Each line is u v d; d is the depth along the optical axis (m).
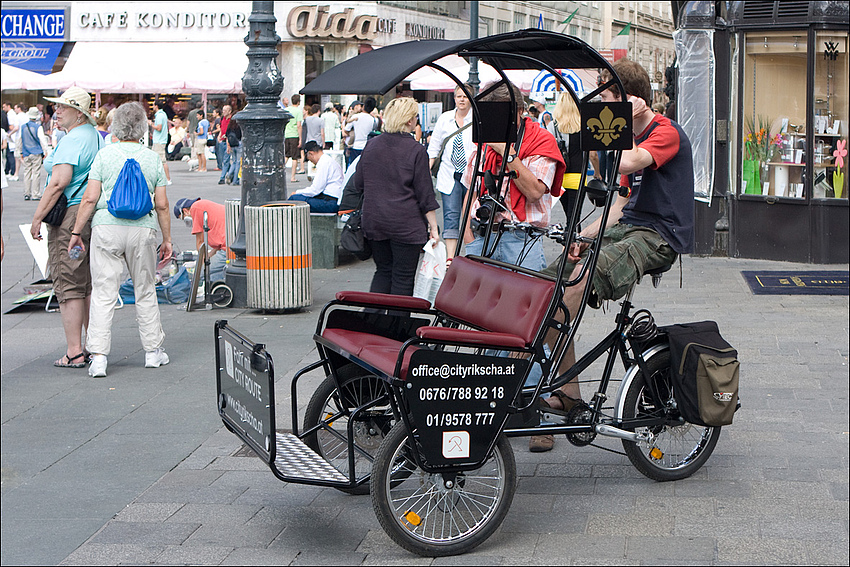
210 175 26.64
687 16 11.36
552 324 4.44
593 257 4.59
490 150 5.59
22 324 8.95
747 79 11.34
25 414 6.14
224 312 9.19
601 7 42.66
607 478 4.98
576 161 5.64
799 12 10.85
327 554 4.15
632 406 4.84
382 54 4.65
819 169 11.05
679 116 11.63
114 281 7.00
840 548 4.09
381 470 4.05
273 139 9.34
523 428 4.54
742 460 5.14
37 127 20.27
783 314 8.52
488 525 4.19
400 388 4.04
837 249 11.07
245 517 4.55
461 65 17.89
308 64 34.84
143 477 5.07
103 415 6.11
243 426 4.40
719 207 11.61
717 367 4.73
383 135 7.01
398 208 6.93
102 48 34.62
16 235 14.84
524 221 5.50
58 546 4.23
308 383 6.70
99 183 6.90
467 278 4.91
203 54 34.03
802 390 6.31
